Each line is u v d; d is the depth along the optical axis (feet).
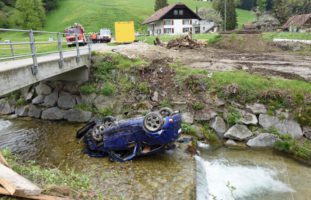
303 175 38.06
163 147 39.75
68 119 59.98
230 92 51.13
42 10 298.35
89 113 58.80
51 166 38.09
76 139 48.55
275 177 37.68
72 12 333.83
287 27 209.97
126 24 121.39
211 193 34.19
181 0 440.04
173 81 57.72
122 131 39.86
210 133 48.78
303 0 296.92
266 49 114.73
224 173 38.65
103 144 41.11
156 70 61.46
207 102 51.96
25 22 283.18
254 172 38.86
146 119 38.29
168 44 100.48
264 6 376.48
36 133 52.85
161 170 36.35
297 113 47.21
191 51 95.55
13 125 58.80
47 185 21.65
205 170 39.19
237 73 57.11
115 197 28.30
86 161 39.68
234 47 120.98
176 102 53.21
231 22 256.73
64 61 51.11
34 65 40.11
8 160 26.09
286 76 57.21
